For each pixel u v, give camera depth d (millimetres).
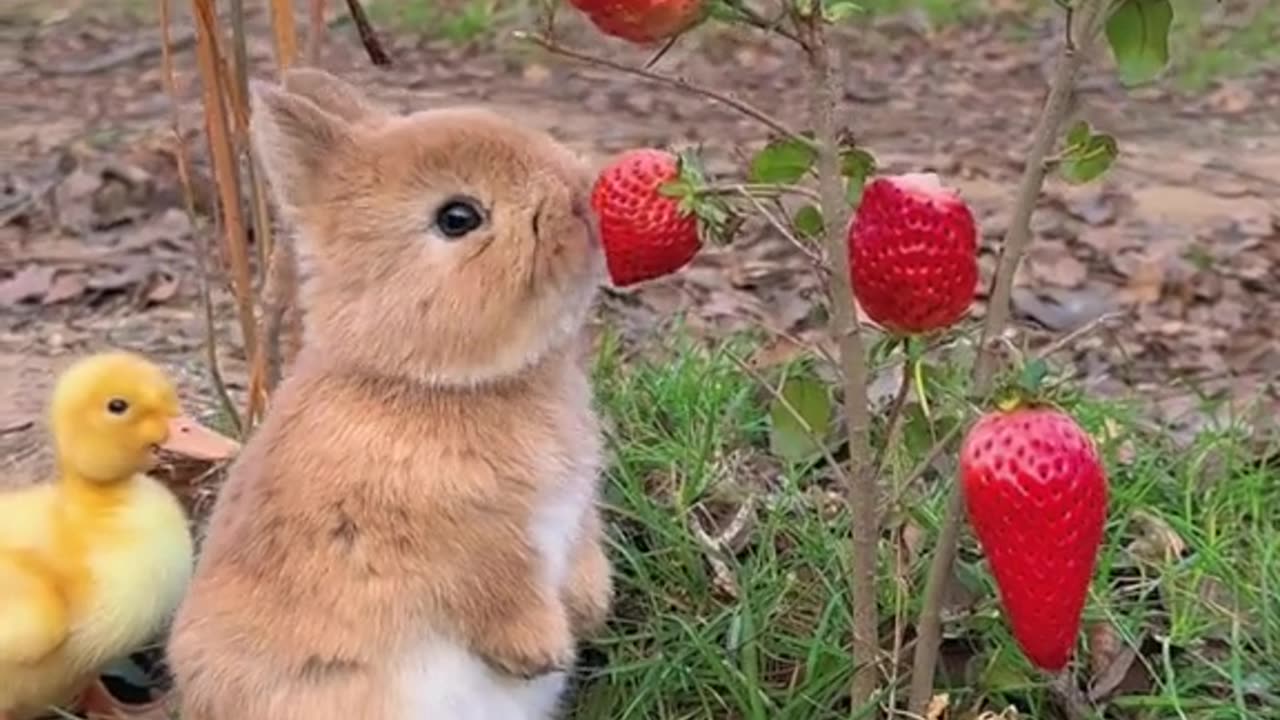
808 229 879
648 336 1287
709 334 1286
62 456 948
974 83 2516
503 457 863
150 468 984
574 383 891
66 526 942
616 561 1007
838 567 992
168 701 979
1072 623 812
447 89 2414
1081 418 1093
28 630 928
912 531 997
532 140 869
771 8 1006
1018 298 1503
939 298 819
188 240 1660
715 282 1502
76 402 941
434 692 869
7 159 1999
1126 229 1765
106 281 1534
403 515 857
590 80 2461
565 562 897
